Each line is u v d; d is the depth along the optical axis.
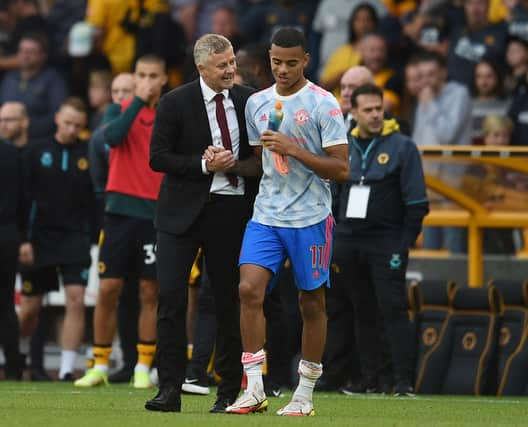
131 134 38.47
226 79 26.62
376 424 24.97
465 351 39.38
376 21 53.62
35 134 56.12
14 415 26.00
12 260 43.47
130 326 43.31
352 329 39.16
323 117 25.91
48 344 49.81
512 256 45.53
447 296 39.84
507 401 34.91
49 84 56.59
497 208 42.28
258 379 26.45
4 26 62.97
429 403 32.91
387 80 51.16
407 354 36.44
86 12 60.59
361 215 36.31
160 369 26.72
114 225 38.75
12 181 43.34
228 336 27.30
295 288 41.56
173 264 26.59
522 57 54.03
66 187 44.00
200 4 61.97
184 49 58.53
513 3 56.19
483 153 39.28
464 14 55.84
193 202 26.61
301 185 26.16
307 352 26.78
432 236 46.94
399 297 36.38
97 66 57.47
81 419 24.88
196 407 29.05
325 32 56.50
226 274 27.06
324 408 30.14
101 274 38.94
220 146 26.81
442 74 50.38
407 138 36.44
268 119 26.23
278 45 25.80
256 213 26.36
